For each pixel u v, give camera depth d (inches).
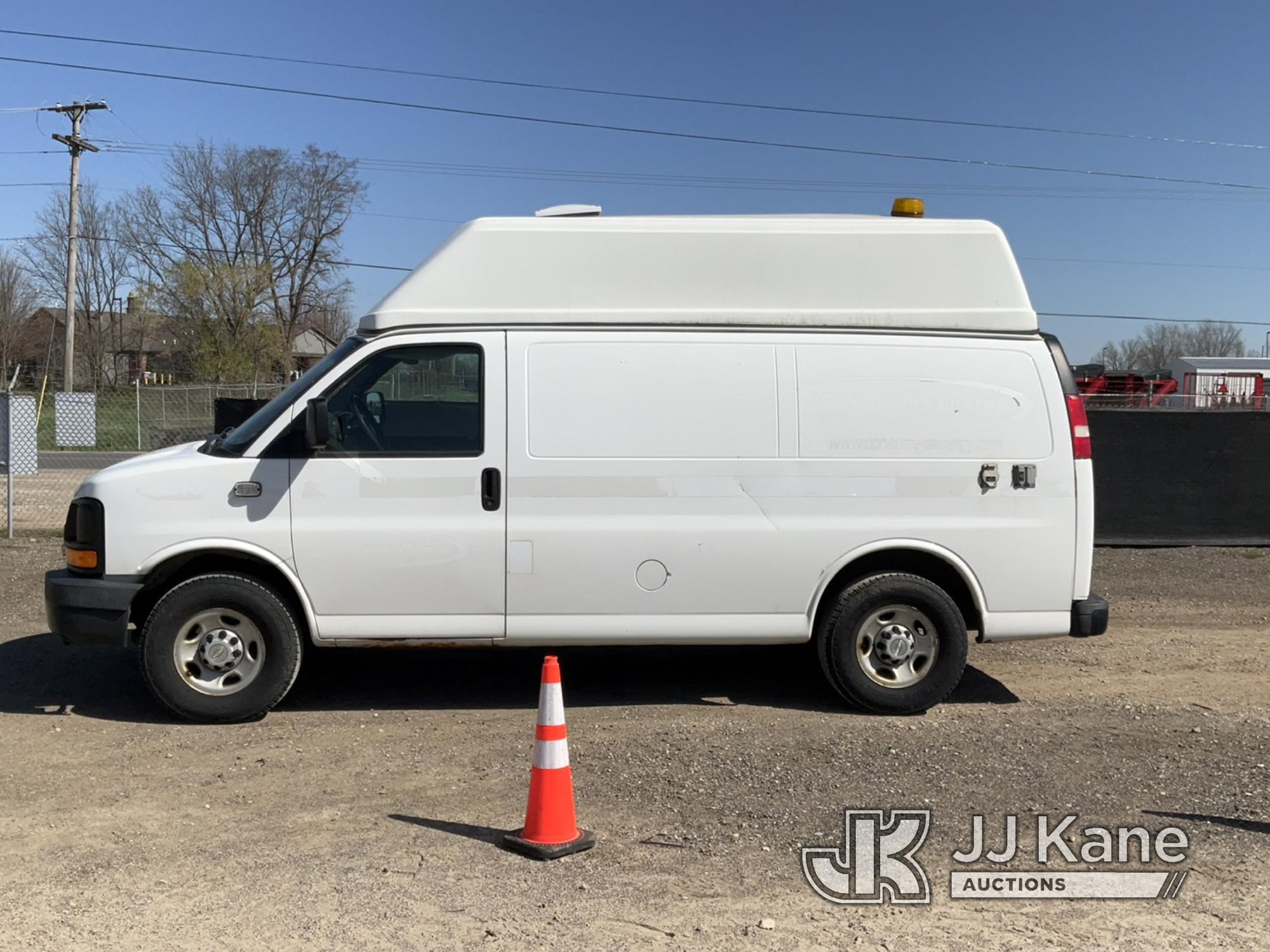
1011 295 244.5
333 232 2273.6
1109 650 310.7
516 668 288.0
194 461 231.3
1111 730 234.5
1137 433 466.9
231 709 233.5
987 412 240.1
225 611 233.0
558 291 237.8
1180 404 1151.0
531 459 232.2
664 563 234.7
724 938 144.6
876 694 241.3
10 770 208.5
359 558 231.1
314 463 230.7
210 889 158.1
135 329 2447.1
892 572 243.0
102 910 151.3
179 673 232.7
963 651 241.0
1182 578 413.7
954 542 239.0
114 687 264.5
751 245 240.7
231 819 184.9
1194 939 145.9
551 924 147.7
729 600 236.7
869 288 242.1
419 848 173.0
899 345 239.6
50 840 176.1
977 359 241.0
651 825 182.7
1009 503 239.9
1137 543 468.4
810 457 236.5
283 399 237.8
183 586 231.8
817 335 239.0
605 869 165.5
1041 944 143.9
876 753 217.9
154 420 1004.6
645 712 248.8
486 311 236.8
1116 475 467.8
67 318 1294.3
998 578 240.5
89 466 876.6
